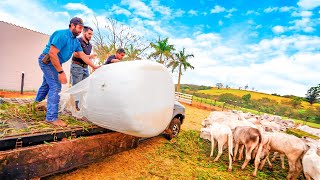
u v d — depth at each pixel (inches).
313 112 1644.9
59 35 169.6
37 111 196.4
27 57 639.8
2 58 595.8
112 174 197.0
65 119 193.3
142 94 163.2
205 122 388.8
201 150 309.6
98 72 181.3
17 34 613.6
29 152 134.5
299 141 241.0
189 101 1053.2
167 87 189.9
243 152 320.2
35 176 138.9
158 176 208.4
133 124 161.9
